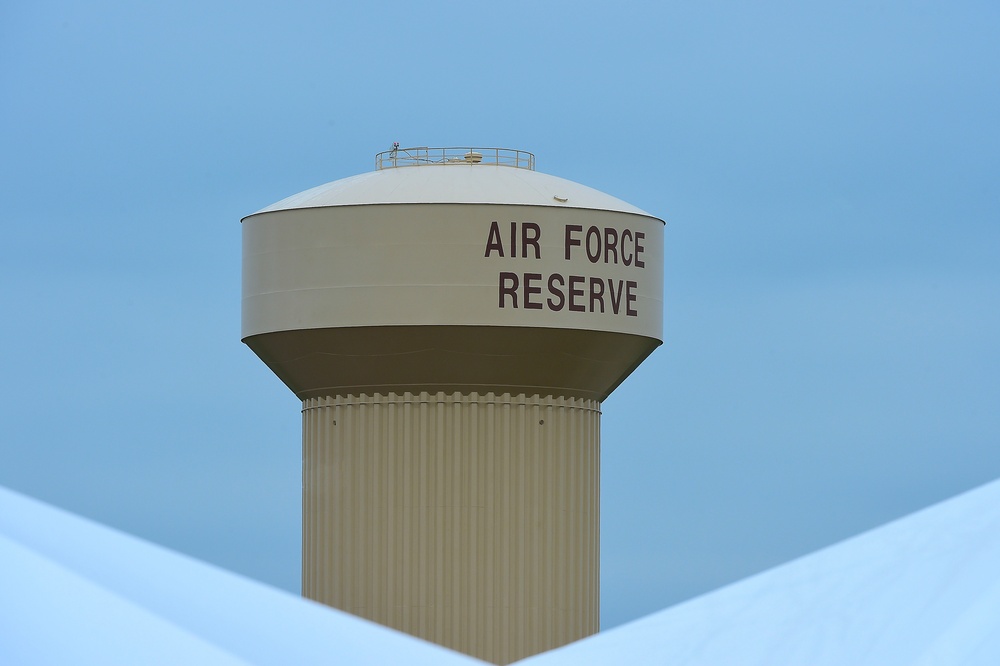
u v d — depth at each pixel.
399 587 64.94
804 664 21.73
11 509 23.30
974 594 22.05
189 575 22.47
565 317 64.62
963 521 24.86
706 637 23.31
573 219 65.06
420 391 65.19
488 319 63.84
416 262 64.25
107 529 23.39
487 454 65.06
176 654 19.11
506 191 65.69
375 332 64.38
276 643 20.94
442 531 64.88
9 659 18.36
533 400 65.62
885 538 25.09
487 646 64.56
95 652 18.75
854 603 22.98
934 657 20.67
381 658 21.31
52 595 19.86
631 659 23.22
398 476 65.31
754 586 24.81
